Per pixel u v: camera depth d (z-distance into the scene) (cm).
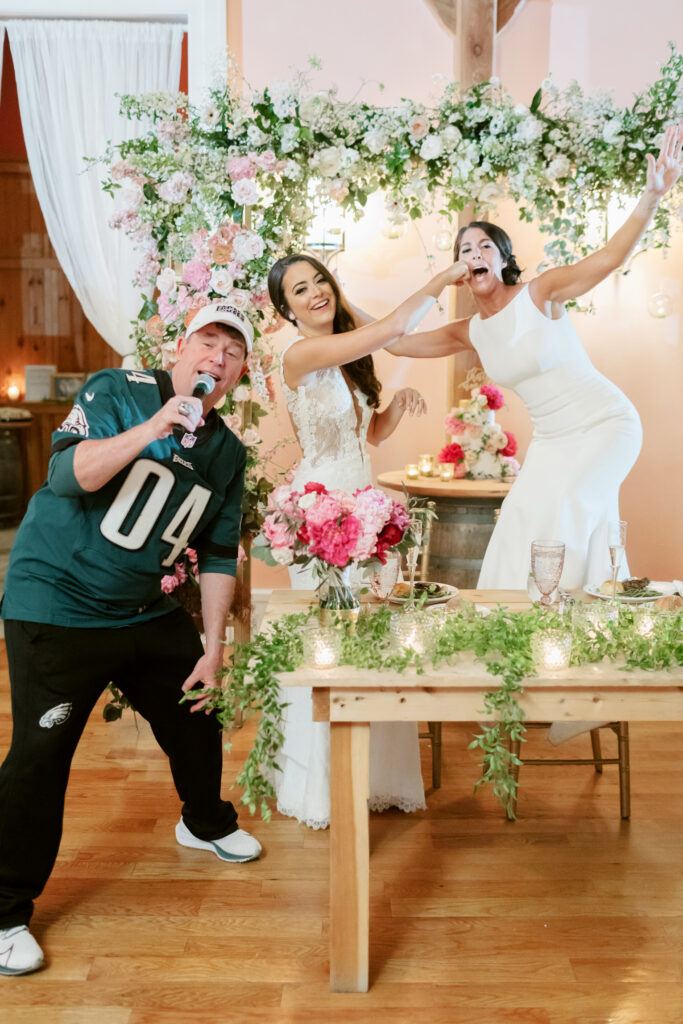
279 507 195
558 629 186
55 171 447
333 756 183
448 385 437
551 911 216
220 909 217
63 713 199
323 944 204
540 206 315
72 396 739
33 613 197
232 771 297
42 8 429
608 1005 182
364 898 185
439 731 286
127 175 308
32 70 439
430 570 393
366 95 439
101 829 259
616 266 294
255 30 435
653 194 279
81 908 218
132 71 438
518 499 328
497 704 177
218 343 203
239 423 319
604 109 298
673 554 470
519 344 313
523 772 303
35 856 199
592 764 273
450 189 326
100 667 206
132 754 316
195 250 305
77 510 197
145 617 216
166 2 429
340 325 275
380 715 180
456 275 260
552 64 444
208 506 210
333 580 197
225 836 244
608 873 234
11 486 707
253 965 196
